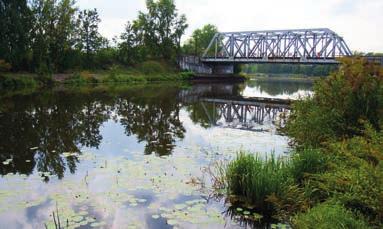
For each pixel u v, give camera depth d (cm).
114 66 5081
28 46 4056
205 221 589
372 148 644
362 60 984
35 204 638
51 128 1385
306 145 942
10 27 3747
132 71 5519
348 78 969
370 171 560
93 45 5203
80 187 729
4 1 3725
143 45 6169
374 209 525
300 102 1232
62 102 2275
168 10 6259
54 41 4538
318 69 9781
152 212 616
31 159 945
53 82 4000
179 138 1241
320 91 1061
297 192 646
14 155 986
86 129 1384
